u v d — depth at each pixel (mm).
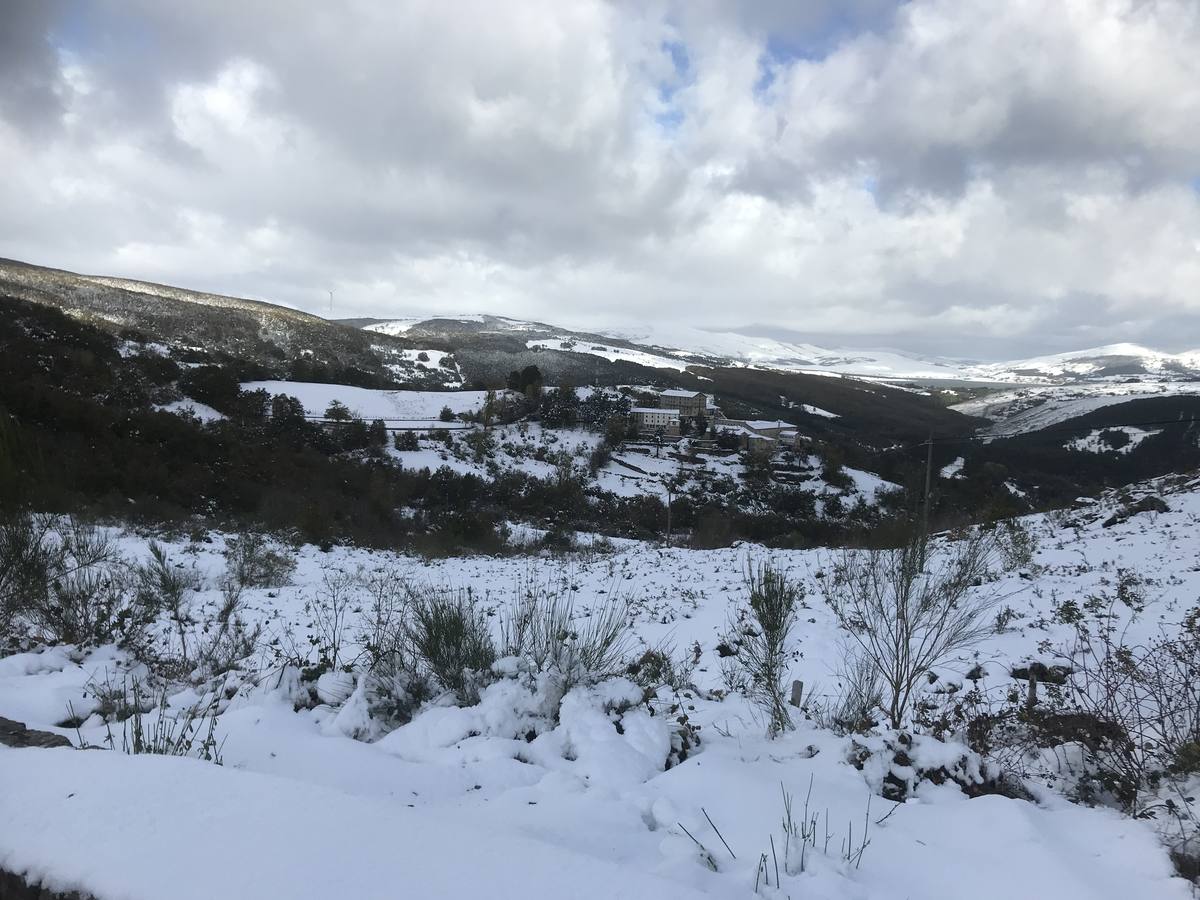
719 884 2178
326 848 1980
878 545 11258
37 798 2273
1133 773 3785
